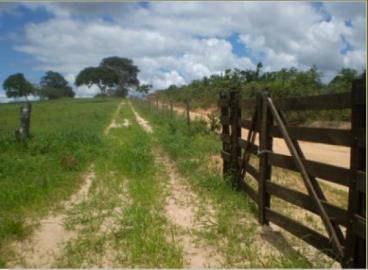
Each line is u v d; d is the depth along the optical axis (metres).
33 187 7.62
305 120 18.00
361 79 3.81
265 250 5.14
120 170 9.52
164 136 15.34
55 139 12.90
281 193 5.53
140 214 6.30
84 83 106.38
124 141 14.73
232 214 6.47
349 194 4.05
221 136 8.83
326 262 4.51
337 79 24.73
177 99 43.06
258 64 31.45
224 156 8.55
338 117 17.66
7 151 11.20
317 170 4.61
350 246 4.05
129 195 7.63
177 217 6.43
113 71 105.25
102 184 8.36
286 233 5.75
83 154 10.92
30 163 9.66
